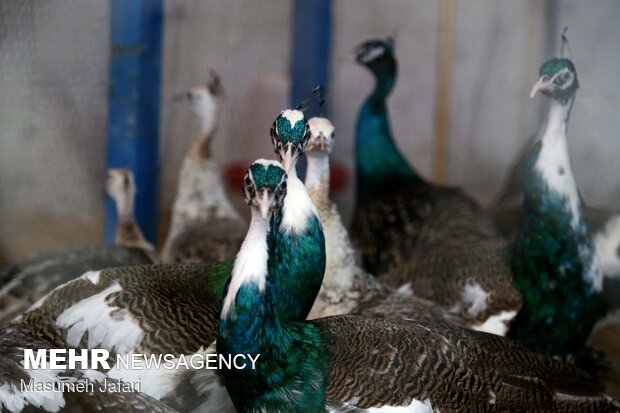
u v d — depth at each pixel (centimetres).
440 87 314
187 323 176
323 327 168
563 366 175
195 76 297
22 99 268
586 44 269
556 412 169
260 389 161
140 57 267
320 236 179
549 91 198
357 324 170
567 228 199
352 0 318
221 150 303
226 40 299
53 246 266
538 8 289
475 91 307
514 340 188
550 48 284
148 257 235
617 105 252
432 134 315
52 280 214
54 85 270
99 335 174
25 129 269
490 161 302
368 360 164
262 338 159
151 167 273
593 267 202
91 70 271
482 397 166
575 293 201
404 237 247
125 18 266
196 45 296
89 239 271
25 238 266
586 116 252
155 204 275
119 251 232
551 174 199
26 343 170
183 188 267
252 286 158
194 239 251
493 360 171
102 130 273
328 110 304
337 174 312
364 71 319
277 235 174
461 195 257
